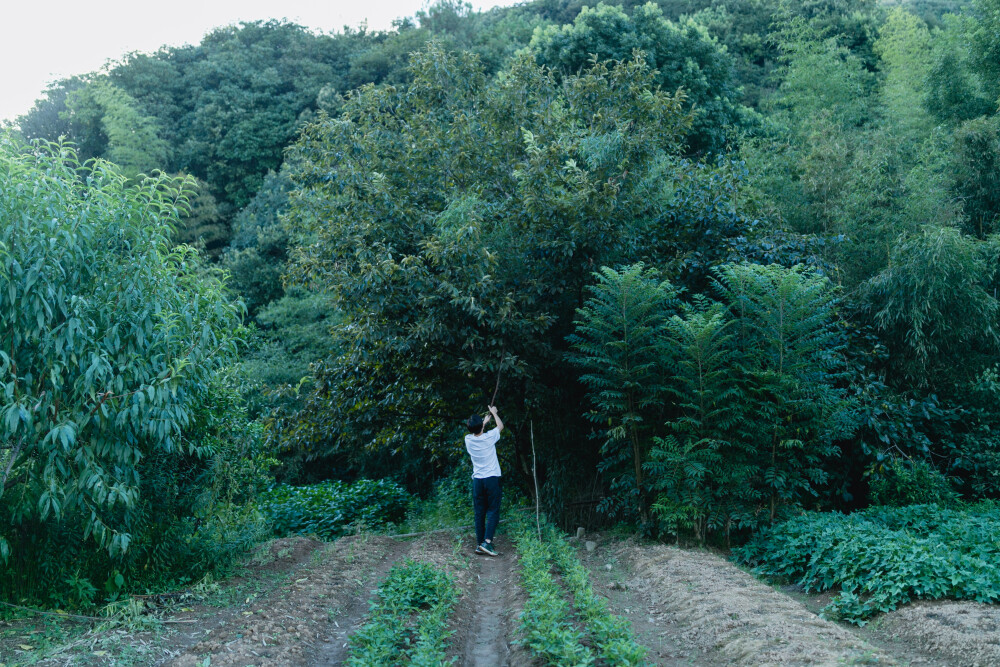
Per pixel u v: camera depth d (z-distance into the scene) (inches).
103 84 1537.9
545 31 1002.7
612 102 477.1
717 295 421.1
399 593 248.7
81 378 222.5
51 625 211.8
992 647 183.0
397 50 1696.6
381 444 526.3
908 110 717.3
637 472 377.1
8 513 229.0
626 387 370.6
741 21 1497.3
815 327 358.0
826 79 868.6
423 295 386.0
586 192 392.8
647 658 204.2
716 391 348.5
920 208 493.4
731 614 225.0
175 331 251.9
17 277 213.9
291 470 853.8
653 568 302.5
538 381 426.6
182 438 269.9
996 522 312.3
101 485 222.1
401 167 489.4
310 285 489.7
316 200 496.4
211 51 1881.2
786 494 345.7
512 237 424.2
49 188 230.7
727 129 919.0
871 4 1321.4
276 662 189.8
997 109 592.4
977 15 634.2
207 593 261.6
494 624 247.4
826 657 181.0
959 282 425.7
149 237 251.4
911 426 418.0
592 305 387.2
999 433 424.8
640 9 990.4
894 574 239.0
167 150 1472.7
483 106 508.4
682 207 446.3
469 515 528.1
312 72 1695.4
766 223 459.8
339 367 473.1
